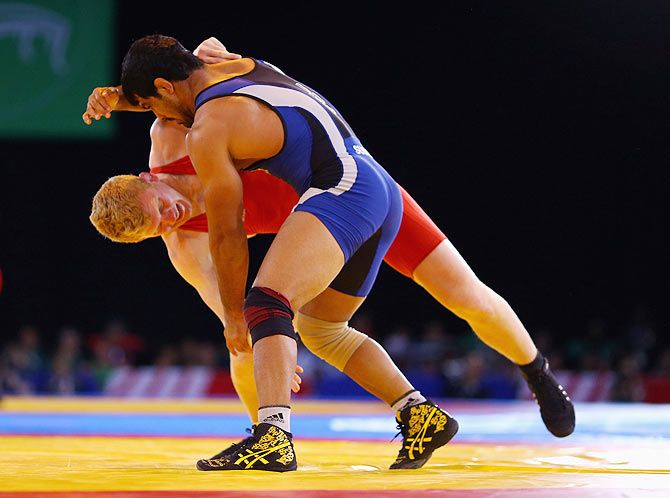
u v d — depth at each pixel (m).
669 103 31.22
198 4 30.94
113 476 5.35
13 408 16.66
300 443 8.99
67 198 35.06
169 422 12.72
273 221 7.30
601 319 33.75
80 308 35.69
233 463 5.57
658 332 33.44
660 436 10.25
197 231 7.18
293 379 5.84
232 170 5.90
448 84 31.92
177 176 6.98
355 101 32.16
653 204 32.97
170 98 6.43
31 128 25.05
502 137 32.47
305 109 6.21
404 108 32.28
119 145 34.09
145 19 30.70
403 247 7.11
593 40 30.67
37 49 25.08
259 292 5.74
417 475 5.60
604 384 23.61
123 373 24.67
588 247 33.62
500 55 31.36
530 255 33.69
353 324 26.67
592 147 32.44
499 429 11.88
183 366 26.25
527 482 5.14
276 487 4.79
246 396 7.33
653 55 30.59
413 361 25.70
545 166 32.91
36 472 5.73
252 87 6.18
